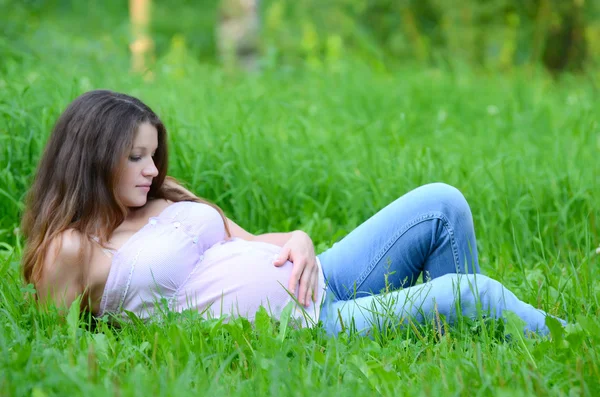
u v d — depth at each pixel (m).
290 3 25.70
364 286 5.08
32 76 9.15
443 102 12.45
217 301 4.66
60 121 4.75
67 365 3.81
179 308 4.68
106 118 4.66
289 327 4.53
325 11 24.67
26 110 7.37
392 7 24.20
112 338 4.33
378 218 5.09
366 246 5.07
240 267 4.71
